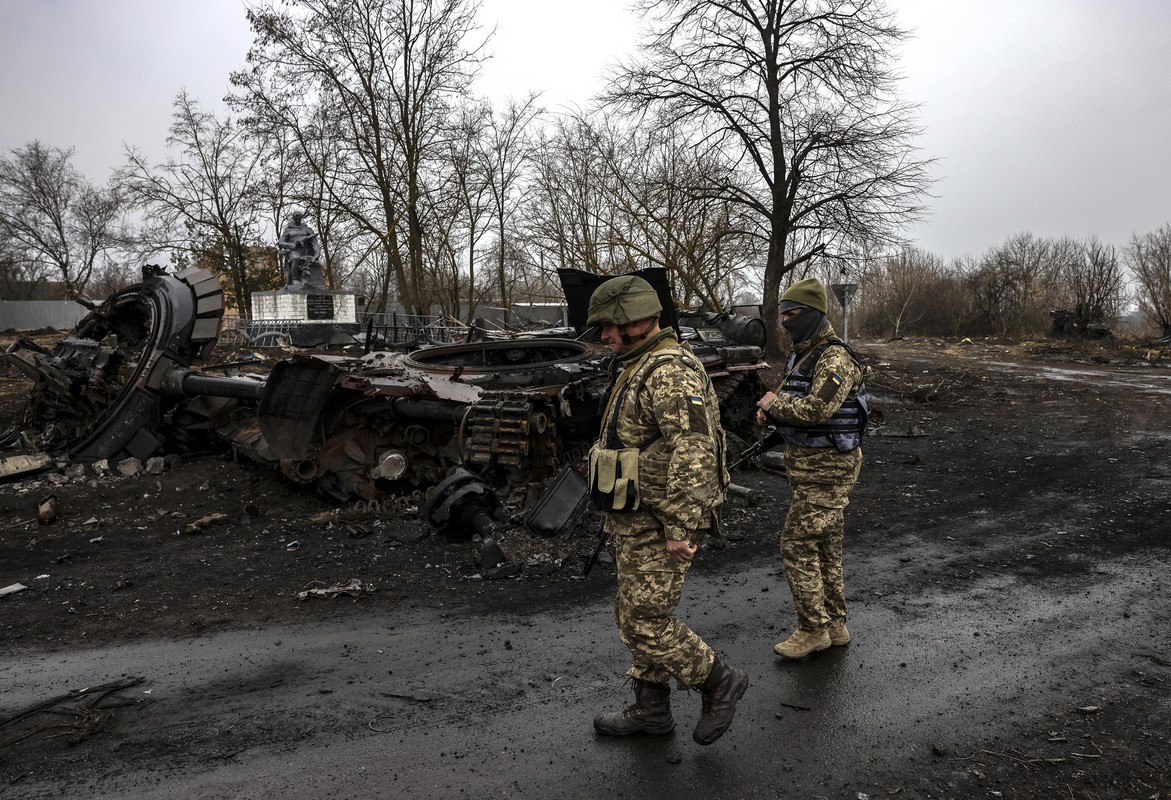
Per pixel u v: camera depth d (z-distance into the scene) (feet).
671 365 9.03
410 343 29.84
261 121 73.31
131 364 29.53
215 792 8.91
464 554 18.40
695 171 70.69
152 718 10.73
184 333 28.96
